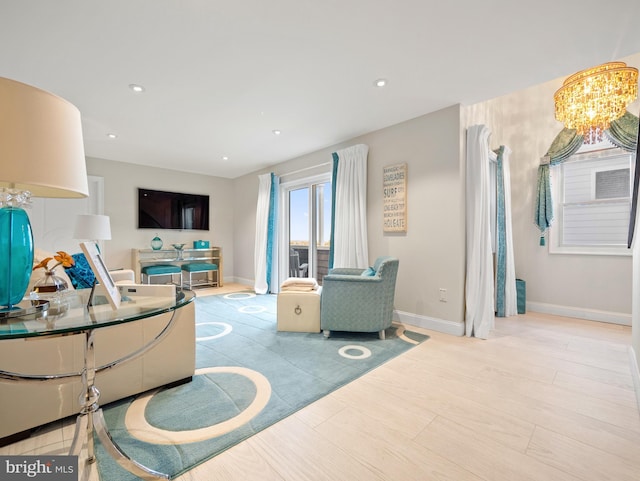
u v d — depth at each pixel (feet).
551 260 12.74
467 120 10.31
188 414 5.24
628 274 11.10
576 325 10.96
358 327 9.20
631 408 5.53
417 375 6.84
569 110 8.82
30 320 3.42
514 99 13.83
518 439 4.66
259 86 8.69
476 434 4.77
